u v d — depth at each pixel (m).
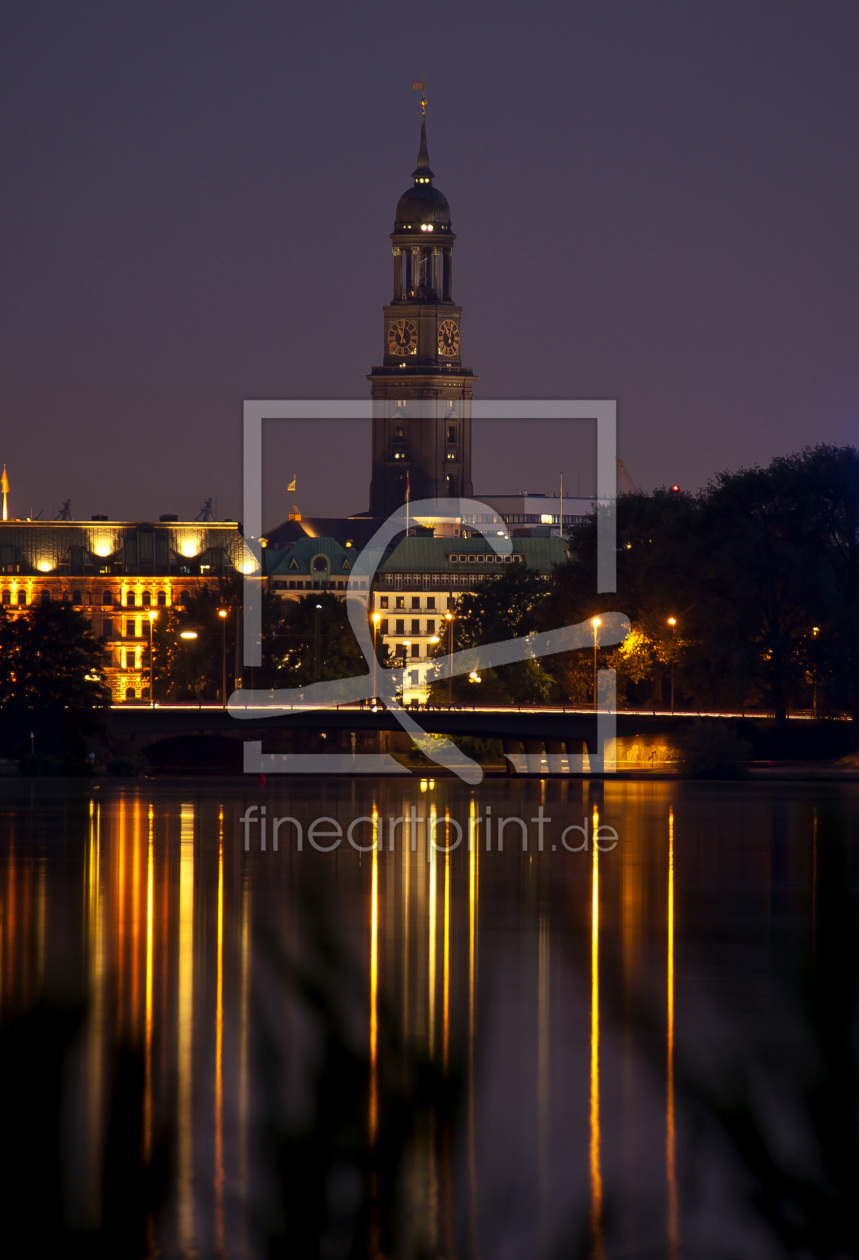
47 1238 29.77
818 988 51.00
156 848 95.88
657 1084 39.34
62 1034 43.53
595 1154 34.28
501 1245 29.88
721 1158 34.09
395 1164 33.38
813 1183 32.56
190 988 50.00
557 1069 40.59
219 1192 31.86
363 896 73.56
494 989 50.72
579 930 63.41
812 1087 39.03
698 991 50.69
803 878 81.94
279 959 55.50
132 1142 34.34
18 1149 33.88
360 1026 45.09
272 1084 38.66
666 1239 30.25
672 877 82.56
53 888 75.88
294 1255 29.16
